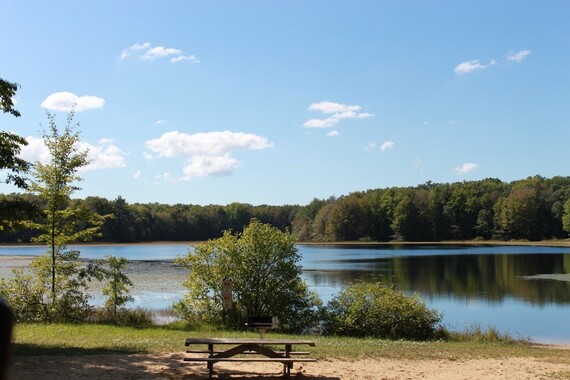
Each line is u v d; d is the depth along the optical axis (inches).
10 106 615.2
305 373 409.1
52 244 848.3
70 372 388.8
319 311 880.3
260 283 925.8
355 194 6053.2
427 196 5241.1
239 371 410.0
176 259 968.3
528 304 1221.7
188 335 639.8
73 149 855.1
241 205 6432.1
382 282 1600.6
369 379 393.1
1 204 634.8
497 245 4276.6
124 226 4923.7
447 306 1195.3
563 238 4662.9
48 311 823.1
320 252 3383.4
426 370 436.8
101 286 1354.6
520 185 5275.6
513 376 418.0
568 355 584.4
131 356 459.2
